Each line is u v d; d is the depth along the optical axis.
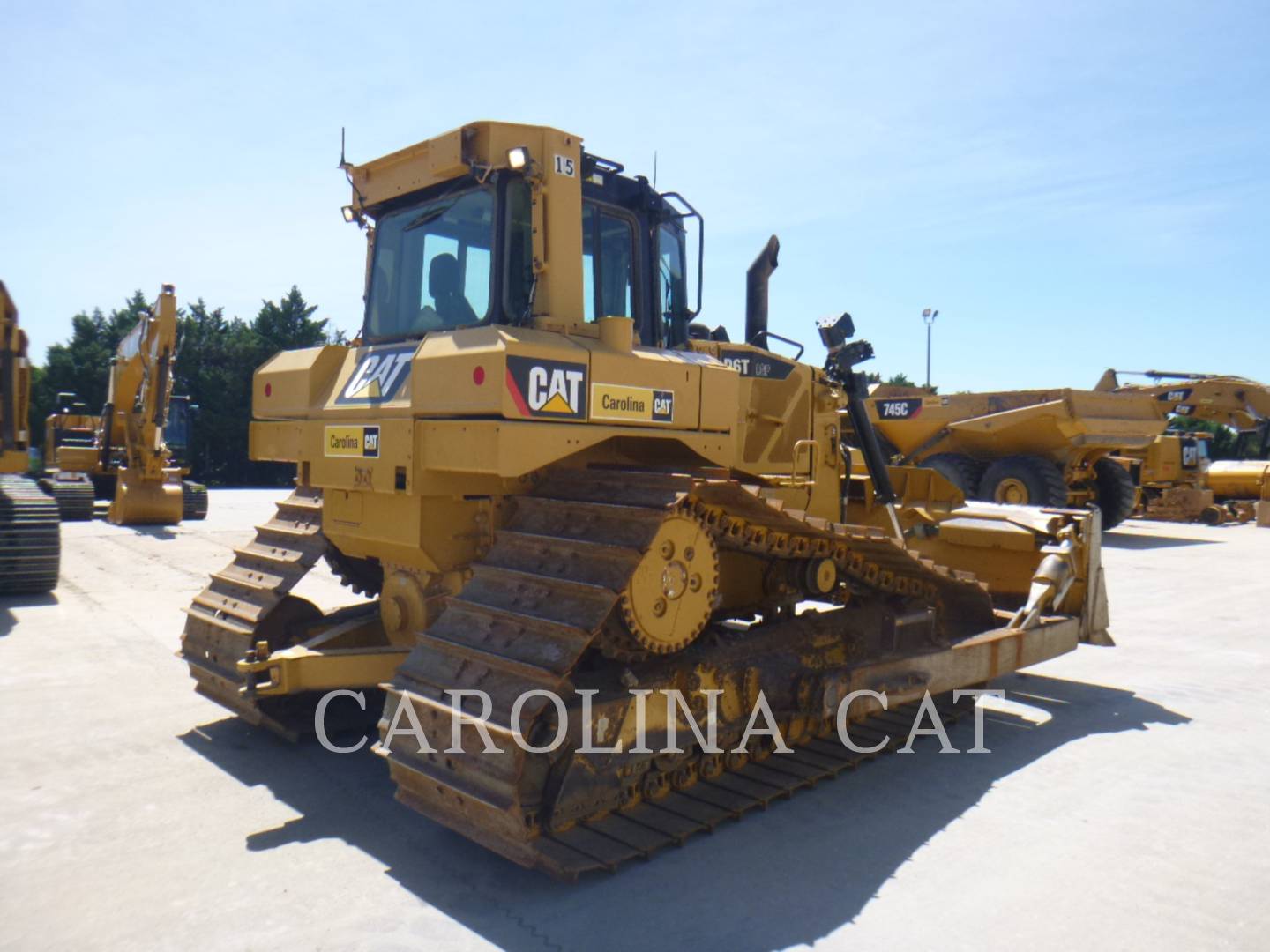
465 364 3.86
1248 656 7.43
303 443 5.01
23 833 3.82
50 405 40.56
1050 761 4.91
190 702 5.68
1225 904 3.35
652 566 3.68
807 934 3.12
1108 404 16.42
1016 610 6.60
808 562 4.72
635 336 4.98
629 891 3.41
